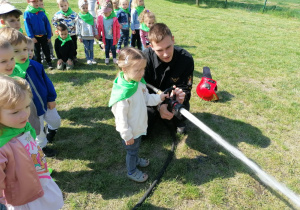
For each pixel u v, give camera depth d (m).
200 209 2.35
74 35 6.01
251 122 3.67
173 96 2.61
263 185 2.60
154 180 2.65
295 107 4.09
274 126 3.59
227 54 6.83
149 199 2.43
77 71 5.46
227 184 2.61
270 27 11.35
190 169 2.80
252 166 1.99
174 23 11.29
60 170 2.75
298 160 2.96
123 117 2.15
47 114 2.83
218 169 2.81
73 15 5.92
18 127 1.51
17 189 1.59
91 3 7.19
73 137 3.28
